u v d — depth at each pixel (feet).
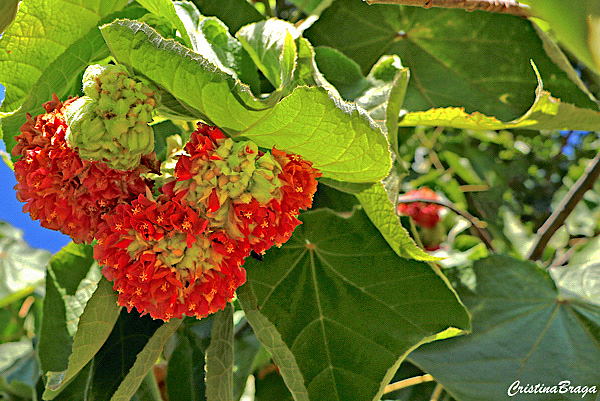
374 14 3.03
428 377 3.21
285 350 2.43
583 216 5.22
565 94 3.03
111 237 2.12
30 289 4.09
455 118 2.67
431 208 4.62
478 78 3.13
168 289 2.12
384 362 2.52
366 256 2.63
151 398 2.81
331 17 3.03
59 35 2.36
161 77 2.08
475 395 2.78
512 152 4.92
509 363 2.83
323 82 2.35
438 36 3.08
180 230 2.09
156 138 2.52
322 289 2.61
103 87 2.05
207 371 2.44
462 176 5.21
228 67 2.49
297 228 2.65
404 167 2.46
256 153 2.11
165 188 2.12
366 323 2.57
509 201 4.91
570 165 4.88
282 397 3.55
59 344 2.62
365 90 2.60
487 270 3.05
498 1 2.27
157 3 2.22
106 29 2.05
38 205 2.17
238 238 2.12
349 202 2.73
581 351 2.86
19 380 4.15
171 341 2.83
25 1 2.28
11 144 2.43
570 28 0.70
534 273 3.01
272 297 2.58
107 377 2.57
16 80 2.39
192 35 2.37
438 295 2.57
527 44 3.03
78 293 2.68
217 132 2.11
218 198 2.08
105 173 2.11
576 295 3.00
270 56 2.36
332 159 2.22
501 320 2.93
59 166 2.11
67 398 2.64
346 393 2.50
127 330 2.62
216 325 2.50
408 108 3.12
